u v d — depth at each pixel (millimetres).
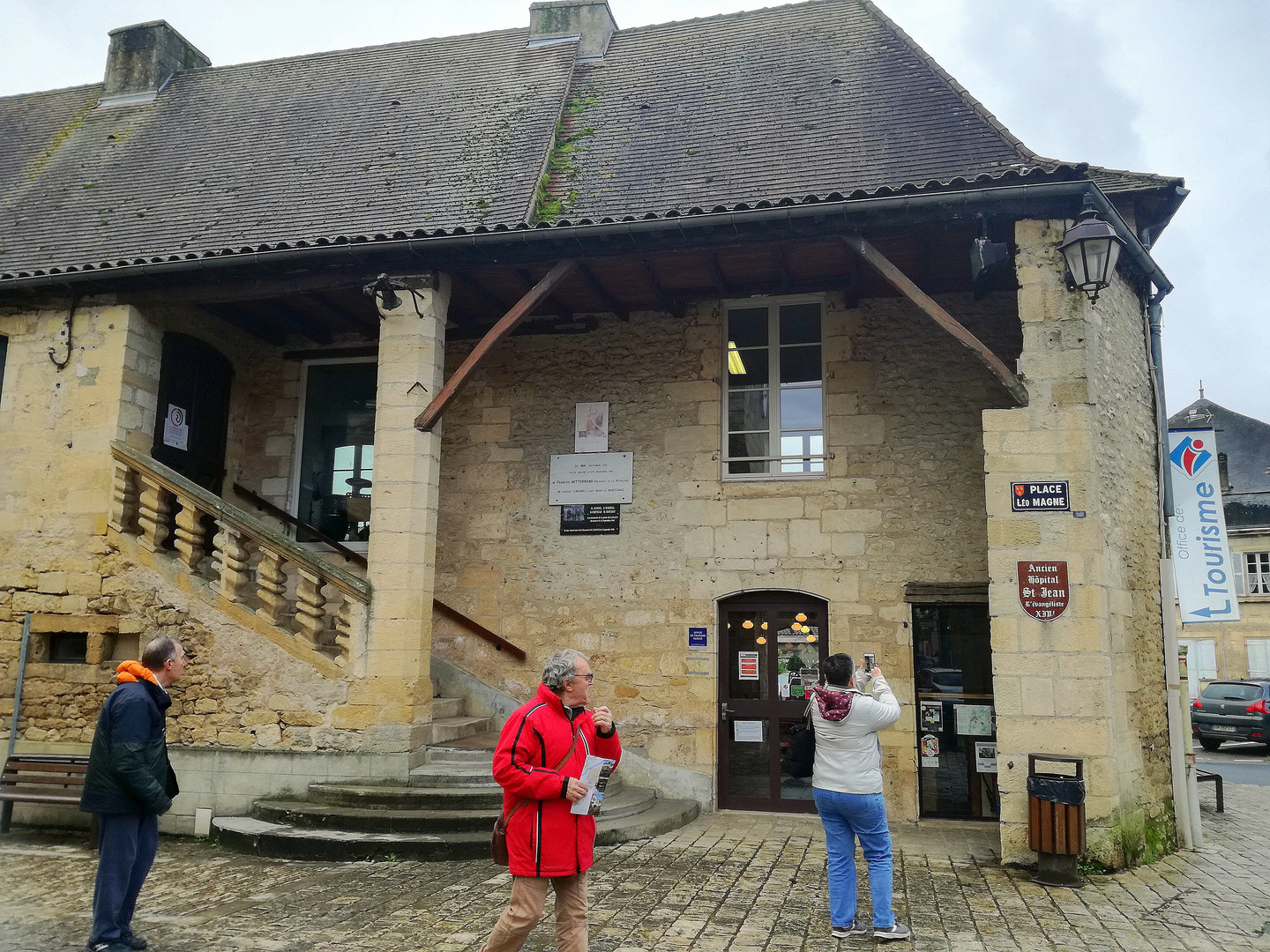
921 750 7750
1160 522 8016
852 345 8336
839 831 4637
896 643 7820
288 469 9508
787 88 9359
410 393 7395
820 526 8125
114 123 11594
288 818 6629
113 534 7668
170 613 7457
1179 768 7289
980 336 8133
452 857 6152
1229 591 8164
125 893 4301
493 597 8742
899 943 4504
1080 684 6105
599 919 4855
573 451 8773
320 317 8945
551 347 9008
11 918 4910
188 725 7285
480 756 7258
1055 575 6238
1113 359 7172
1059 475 6348
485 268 7508
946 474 7961
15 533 7875
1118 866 6008
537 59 11047
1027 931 4734
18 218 9898
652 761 8133
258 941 4488
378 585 7184
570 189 8602
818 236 6727
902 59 9188
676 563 8367
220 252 7367
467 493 8961
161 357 8492
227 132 10852
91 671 7531
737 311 8766
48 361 8102
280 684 7195
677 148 8844
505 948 3502
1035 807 5754
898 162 7785
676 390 8625
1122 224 6812
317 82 11641
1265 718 15320
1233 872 6180
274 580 7344
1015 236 6707
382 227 8367
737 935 4602
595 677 8383
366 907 5062
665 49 10797
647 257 7184
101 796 4270
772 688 8109
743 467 8539
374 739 6973
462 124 10008
